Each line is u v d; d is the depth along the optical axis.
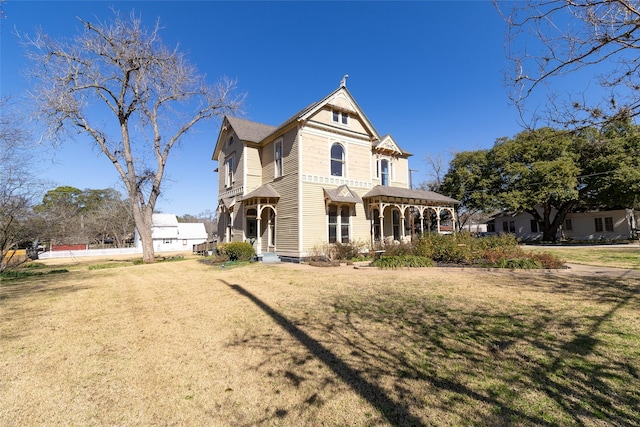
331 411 2.70
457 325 4.82
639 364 3.37
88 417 2.71
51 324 5.40
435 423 2.50
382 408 2.72
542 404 2.70
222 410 2.76
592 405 2.66
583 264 11.46
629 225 26.97
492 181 26.73
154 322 5.43
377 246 15.87
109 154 17.62
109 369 3.61
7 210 14.19
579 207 29.31
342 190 15.78
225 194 20.56
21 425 2.61
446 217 31.86
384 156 19.50
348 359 3.73
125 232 49.69
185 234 49.84
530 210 29.70
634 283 7.55
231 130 20.00
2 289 9.12
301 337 4.49
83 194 55.84
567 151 23.39
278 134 16.52
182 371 3.53
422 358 3.70
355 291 7.51
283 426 2.52
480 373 3.29
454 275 9.48
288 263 14.43
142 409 2.81
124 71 17.12
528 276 8.98
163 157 18.98
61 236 35.25
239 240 17.97
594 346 3.86
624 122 3.45
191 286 8.96
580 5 2.94
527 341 4.10
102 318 5.75
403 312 5.61
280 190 16.23
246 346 4.21
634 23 2.79
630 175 20.84
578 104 3.53
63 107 15.81
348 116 17.11
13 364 3.78
